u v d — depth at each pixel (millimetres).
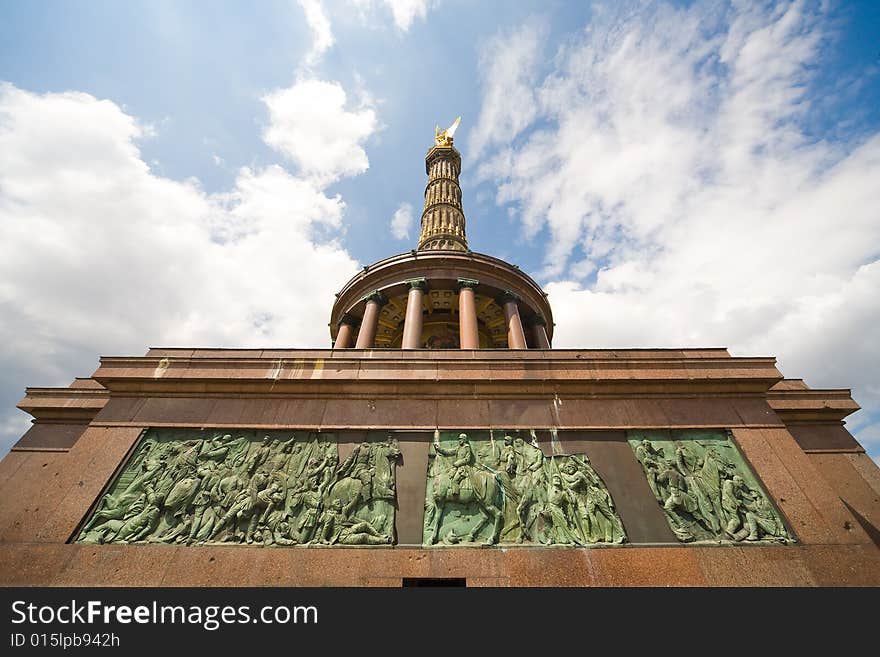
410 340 23125
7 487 14141
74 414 16688
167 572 9547
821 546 9984
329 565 9617
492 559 9727
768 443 12016
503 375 13305
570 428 12289
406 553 9797
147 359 13836
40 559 9758
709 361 13742
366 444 11883
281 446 11906
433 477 11188
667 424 12484
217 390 13266
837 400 16688
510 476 11203
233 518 10438
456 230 38219
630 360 13758
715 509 10719
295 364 13734
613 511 10609
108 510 10703
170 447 11992
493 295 28281
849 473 15000
